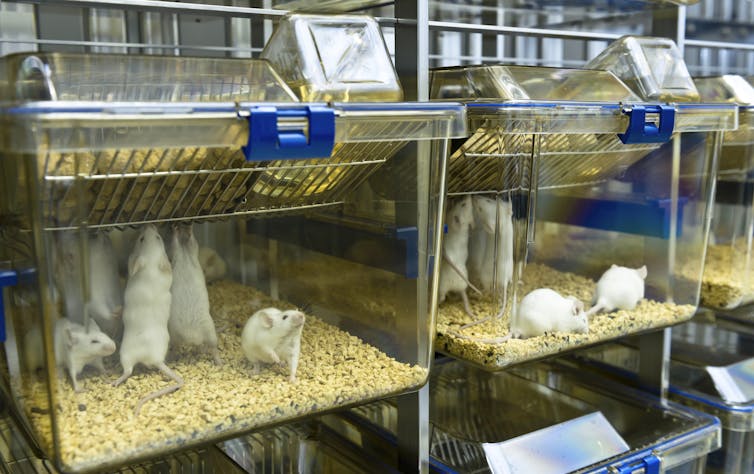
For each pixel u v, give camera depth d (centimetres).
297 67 102
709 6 175
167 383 97
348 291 114
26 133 75
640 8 158
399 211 111
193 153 91
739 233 160
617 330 135
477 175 124
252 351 102
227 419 94
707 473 163
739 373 171
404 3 118
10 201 91
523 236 121
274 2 131
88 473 86
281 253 111
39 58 86
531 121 112
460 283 131
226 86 97
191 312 101
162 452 90
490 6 152
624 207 143
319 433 142
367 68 105
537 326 123
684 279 150
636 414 153
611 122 121
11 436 117
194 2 128
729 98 155
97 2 114
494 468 125
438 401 159
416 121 100
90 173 84
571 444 133
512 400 160
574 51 221
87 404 89
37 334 87
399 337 114
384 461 131
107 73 91
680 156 144
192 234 101
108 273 91
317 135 90
